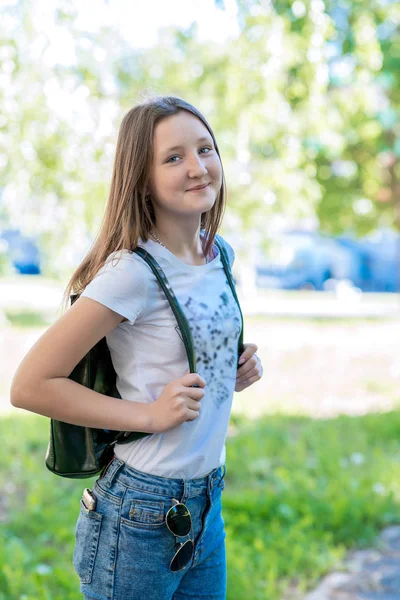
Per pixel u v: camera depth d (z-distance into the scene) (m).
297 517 4.14
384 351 12.23
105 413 1.63
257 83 8.74
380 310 20.81
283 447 5.64
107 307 1.62
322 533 3.91
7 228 9.33
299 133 9.52
